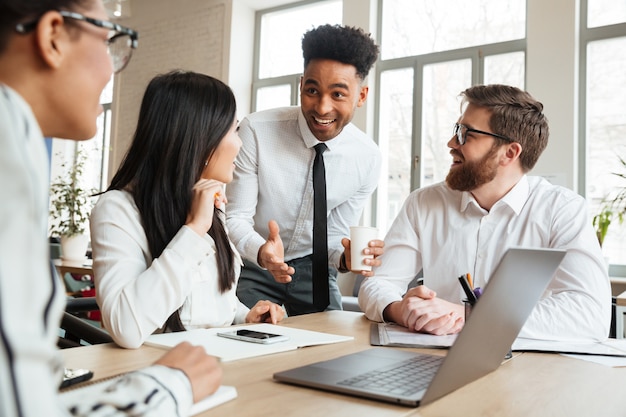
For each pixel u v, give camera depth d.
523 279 0.85
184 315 1.32
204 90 1.34
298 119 2.18
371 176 2.36
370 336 1.27
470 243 1.78
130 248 1.21
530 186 1.78
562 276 1.50
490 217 1.77
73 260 4.48
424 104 5.13
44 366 0.37
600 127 4.28
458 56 4.95
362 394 0.75
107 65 0.64
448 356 0.72
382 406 0.72
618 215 3.94
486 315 0.79
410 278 1.88
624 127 4.19
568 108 4.21
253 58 6.31
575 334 1.31
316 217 2.12
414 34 5.25
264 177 2.19
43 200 0.39
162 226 1.26
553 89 4.28
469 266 1.77
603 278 1.49
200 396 0.66
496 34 4.82
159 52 6.69
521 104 1.66
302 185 2.21
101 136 7.45
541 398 0.81
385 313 1.51
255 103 6.25
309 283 2.27
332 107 1.99
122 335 1.05
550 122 4.28
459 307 1.40
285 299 2.28
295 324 1.46
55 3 0.57
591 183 4.29
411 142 5.20
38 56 0.57
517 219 1.74
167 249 1.16
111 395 0.56
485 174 1.69
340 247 2.28
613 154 4.22
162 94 1.32
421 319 1.33
